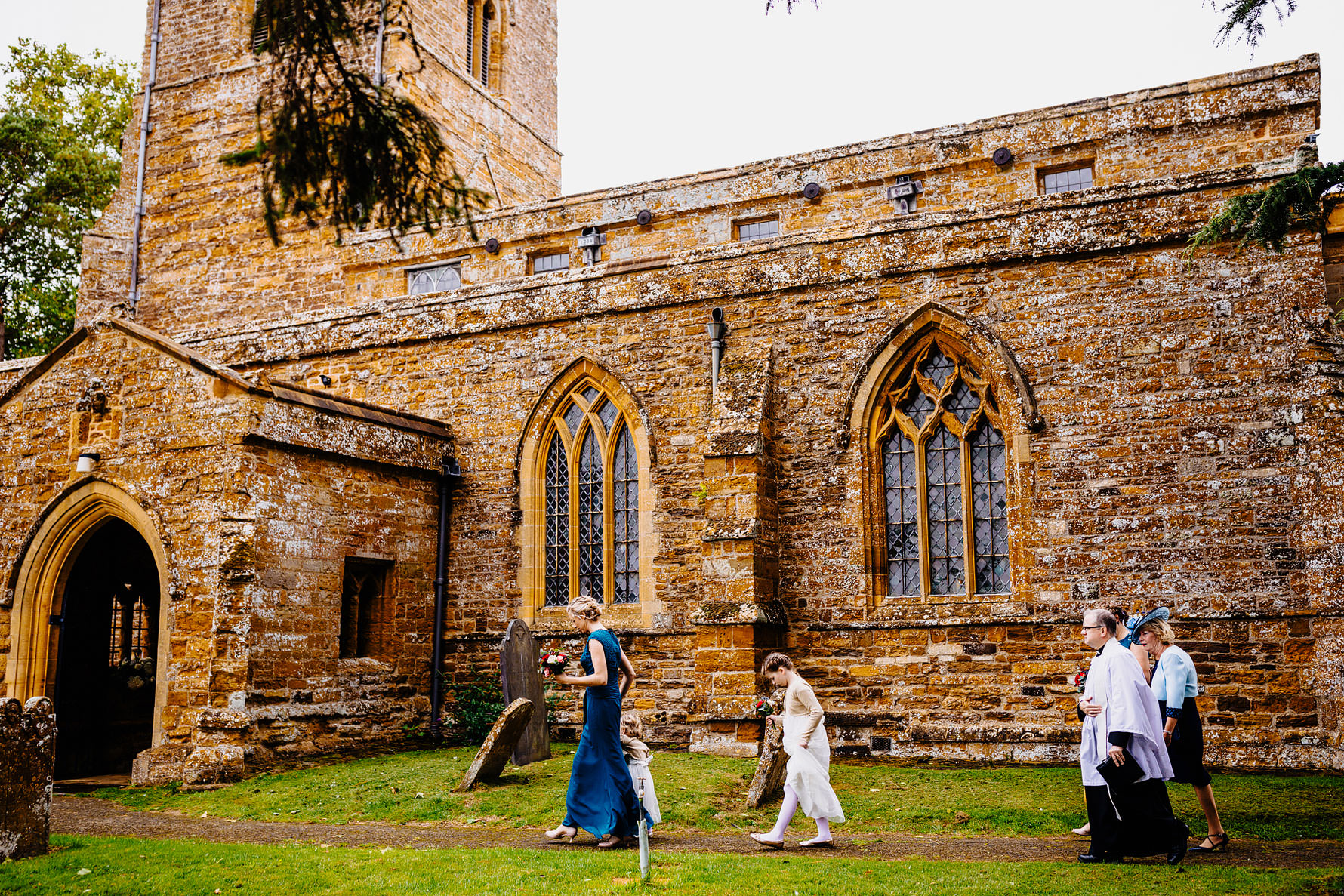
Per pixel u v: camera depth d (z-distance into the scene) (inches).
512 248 893.2
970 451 636.1
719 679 612.4
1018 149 753.0
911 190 767.7
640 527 704.4
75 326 1395.2
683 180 835.4
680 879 327.6
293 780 567.5
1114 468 593.3
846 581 641.6
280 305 1008.2
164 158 1093.8
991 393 630.5
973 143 764.6
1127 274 605.3
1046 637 594.2
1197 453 579.2
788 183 806.5
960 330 634.2
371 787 530.3
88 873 358.6
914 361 652.7
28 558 666.8
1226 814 427.8
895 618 628.1
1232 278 584.1
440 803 484.7
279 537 625.6
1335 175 415.2
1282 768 536.4
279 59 365.4
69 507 657.6
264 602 611.5
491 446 756.0
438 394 778.2
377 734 679.7
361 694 674.2
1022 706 594.2
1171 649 378.6
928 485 644.1
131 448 645.3
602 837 388.2
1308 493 549.0
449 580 753.6
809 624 645.9
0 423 703.1
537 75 1275.8
